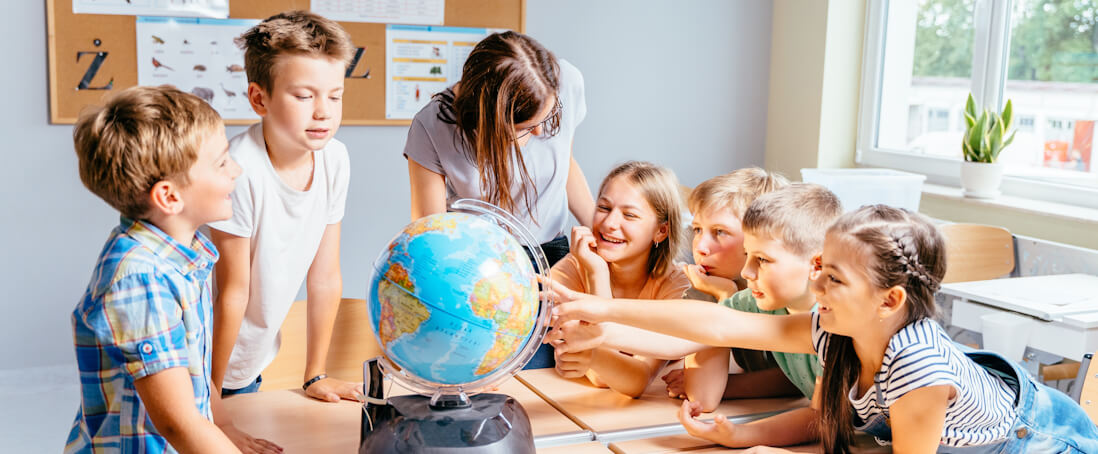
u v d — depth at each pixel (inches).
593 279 59.2
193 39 124.4
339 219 65.3
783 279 50.7
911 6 138.4
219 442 41.7
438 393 43.6
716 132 155.0
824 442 48.4
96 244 126.2
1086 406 68.0
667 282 63.5
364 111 133.6
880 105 144.6
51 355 125.8
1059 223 111.4
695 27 150.3
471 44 137.0
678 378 57.7
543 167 72.5
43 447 103.9
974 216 123.7
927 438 42.5
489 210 47.8
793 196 51.1
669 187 62.0
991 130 121.5
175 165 41.1
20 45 118.2
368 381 44.5
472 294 39.5
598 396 57.2
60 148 122.2
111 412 43.4
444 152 68.6
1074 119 116.6
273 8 127.6
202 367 44.4
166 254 42.5
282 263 61.5
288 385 69.6
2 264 121.7
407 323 39.8
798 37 148.6
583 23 143.6
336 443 49.3
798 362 53.6
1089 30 113.7
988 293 93.7
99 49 120.7
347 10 129.9
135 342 40.5
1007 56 125.5
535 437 49.6
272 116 56.5
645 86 148.9
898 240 41.6
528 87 60.3
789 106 151.9
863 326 43.4
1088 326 82.7
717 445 49.4
